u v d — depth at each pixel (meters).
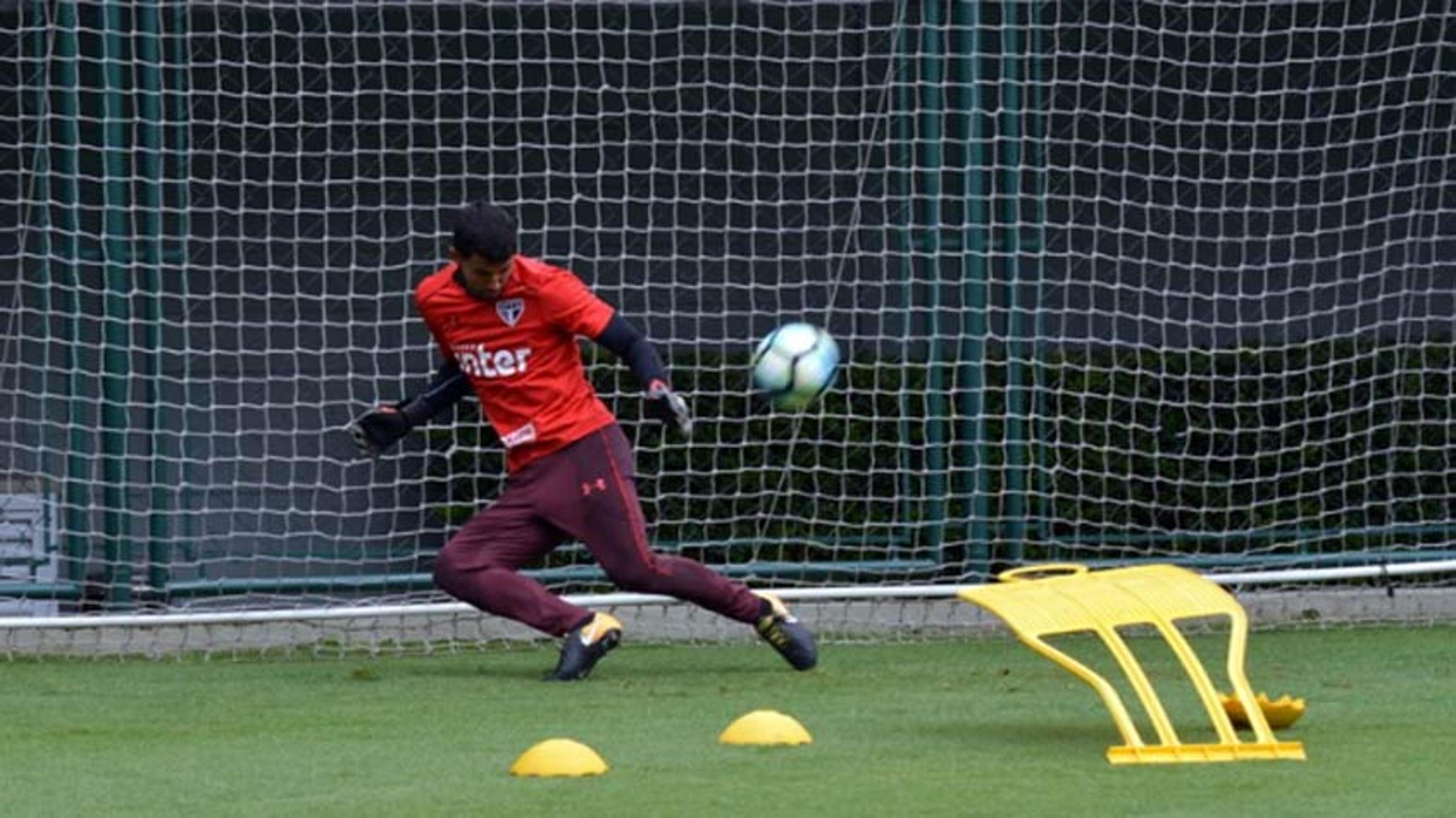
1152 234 37.16
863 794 17.80
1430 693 24.50
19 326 37.69
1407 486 38.31
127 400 33.31
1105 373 37.25
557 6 39.00
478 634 31.95
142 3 33.31
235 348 40.91
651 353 25.61
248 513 35.66
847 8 41.25
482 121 36.72
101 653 30.52
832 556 36.56
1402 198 42.53
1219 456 38.25
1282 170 42.31
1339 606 33.22
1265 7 38.75
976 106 34.31
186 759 20.38
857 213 37.12
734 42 37.00
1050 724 22.05
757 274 41.78
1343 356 38.84
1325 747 20.02
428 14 41.00
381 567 40.09
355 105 36.47
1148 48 41.88
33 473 35.69
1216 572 35.00
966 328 34.34
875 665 27.97
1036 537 35.91
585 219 41.94
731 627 31.98
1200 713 22.95
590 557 35.38
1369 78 42.31
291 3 39.03
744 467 36.66
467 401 37.78
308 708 24.19
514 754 20.39
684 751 20.36
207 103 40.38
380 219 36.88
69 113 33.34
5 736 22.14
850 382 37.56
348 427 26.88
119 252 33.16
